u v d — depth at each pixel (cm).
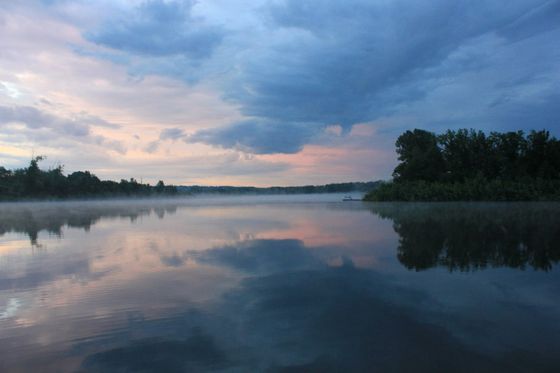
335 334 811
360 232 2364
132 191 15888
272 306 993
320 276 1288
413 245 1850
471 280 1215
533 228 2409
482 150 7425
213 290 1145
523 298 1033
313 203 7875
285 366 680
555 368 664
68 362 715
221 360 708
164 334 828
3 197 10569
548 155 6912
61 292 1148
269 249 1822
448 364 682
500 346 746
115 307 1005
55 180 11981
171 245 1995
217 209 5950
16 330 865
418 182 7000
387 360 698
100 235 2483
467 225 2617
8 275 1369
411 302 1008
